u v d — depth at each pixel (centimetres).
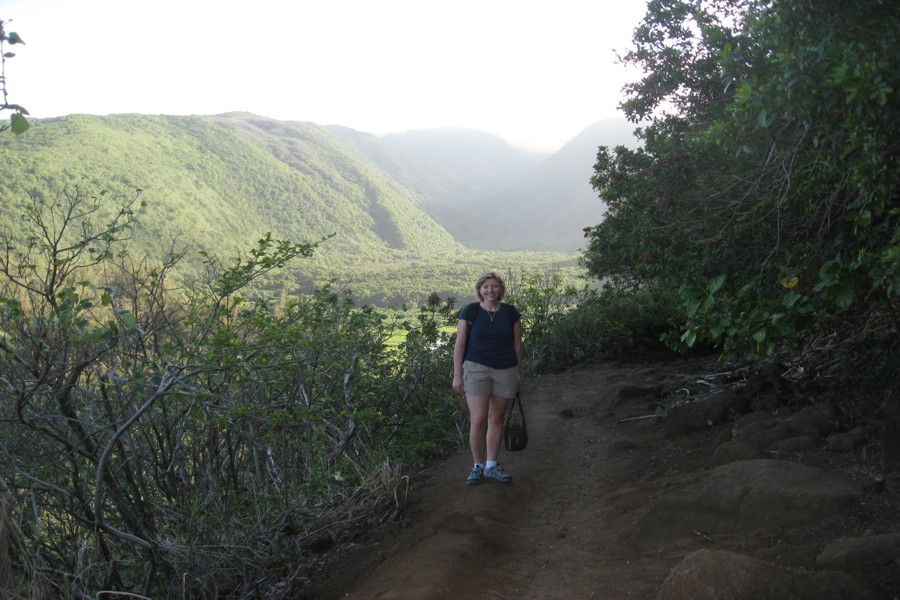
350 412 704
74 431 524
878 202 368
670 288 840
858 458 441
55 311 466
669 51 888
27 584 334
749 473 436
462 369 573
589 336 1427
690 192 626
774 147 475
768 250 551
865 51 359
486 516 498
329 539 562
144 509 571
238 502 586
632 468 604
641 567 393
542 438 769
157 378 511
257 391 635
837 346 605
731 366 861
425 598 366
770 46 449
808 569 319
